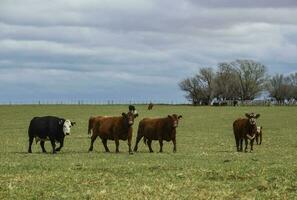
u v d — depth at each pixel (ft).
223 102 597.52
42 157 97.40
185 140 158.81
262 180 64.75
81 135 181.68
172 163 83.82
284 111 384.47
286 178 66.23
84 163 84.02
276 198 55.67
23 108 407.23
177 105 543.80
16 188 60.34
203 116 323.78
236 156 100.99
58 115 326.65
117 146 109.91
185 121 278.05
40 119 108.88
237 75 651.25
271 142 153.38
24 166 79.10
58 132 108.06
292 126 240.12
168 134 113.09
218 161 88.02
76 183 63.82
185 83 640.58
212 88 633.61
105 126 111.04
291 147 134.31
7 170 74.74
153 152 113.29
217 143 146.30
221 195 57.00
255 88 649.61
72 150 119.96
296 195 57.00
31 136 110.01
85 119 288.71
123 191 58.85
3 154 106.01
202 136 177.78
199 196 56.39
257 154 108.27
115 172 72.43
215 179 67.10
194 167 77.30
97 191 58.75
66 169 75.56
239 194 57.67
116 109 395.75
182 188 60.80
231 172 70.79
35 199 55.01
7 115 329.11
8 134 188.24
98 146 135.23
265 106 501.56
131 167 77.00
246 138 117.60
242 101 622.95
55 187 61.21
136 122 262.47
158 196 56.29
